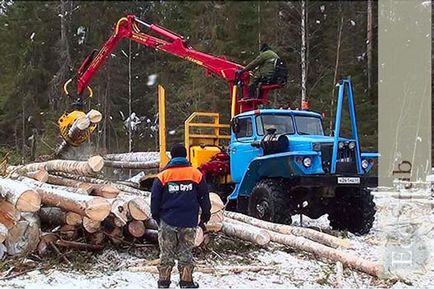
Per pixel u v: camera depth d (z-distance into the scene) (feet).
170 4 111.24
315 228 37.88
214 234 29.91
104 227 26.55
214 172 40.34
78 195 25.52
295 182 34.53
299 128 37.99
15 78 94.63
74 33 104.83
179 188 21.75
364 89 102.89
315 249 27.35
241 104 40.75
